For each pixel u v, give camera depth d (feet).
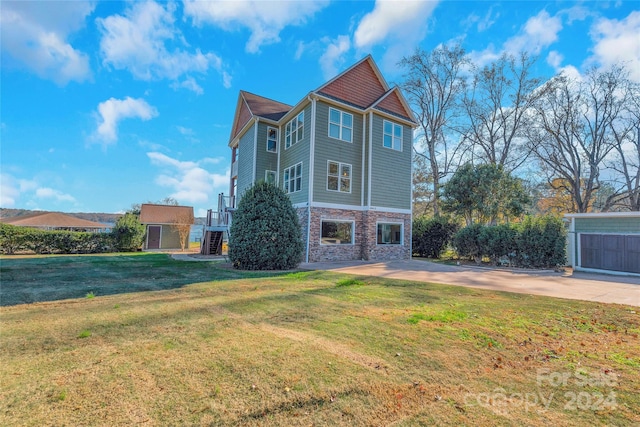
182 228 85.05
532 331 14.02
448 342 12.38
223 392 8.37
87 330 13.39
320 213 47.44
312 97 47.65
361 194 51.90
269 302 19.01
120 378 9.07
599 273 38.70
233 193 74.84
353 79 52.85
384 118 53.72
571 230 42.50
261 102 67.92
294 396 8.21
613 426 7.13
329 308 17.67
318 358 10.61
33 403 7.74
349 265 41.98
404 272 35.32
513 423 7.23
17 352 10.93
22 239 64.13
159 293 21.65
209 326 14.08
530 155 75.87
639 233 37.04
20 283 25.79
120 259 49.98
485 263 47.14
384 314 16.43
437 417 7.43
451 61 76.02
